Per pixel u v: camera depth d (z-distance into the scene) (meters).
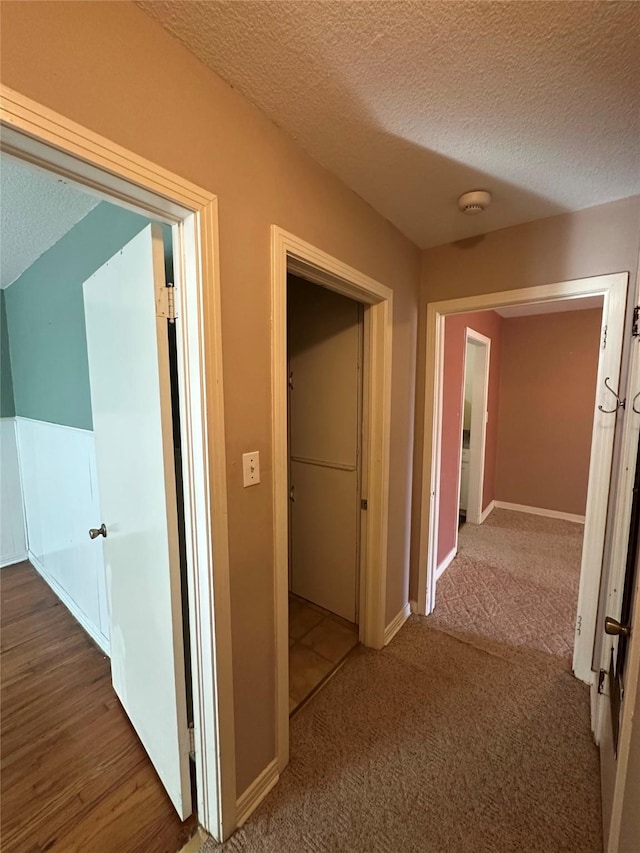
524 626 2.27
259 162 1.10
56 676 1.88
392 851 1.14
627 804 0.83
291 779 1.36
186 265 0.98
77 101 0.71
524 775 1.37
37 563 3.01
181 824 1.23
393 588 2.17
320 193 1.35
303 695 1.75
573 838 1.17
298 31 0.84
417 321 2.19
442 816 1.23
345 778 1.36
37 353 2.56
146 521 1.24
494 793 1.31
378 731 1.55
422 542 2.34
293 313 2.36
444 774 1.38
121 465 1.39
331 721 1.60
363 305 1.99
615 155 1.30
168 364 1.07
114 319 1.32
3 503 3.06
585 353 4.00
